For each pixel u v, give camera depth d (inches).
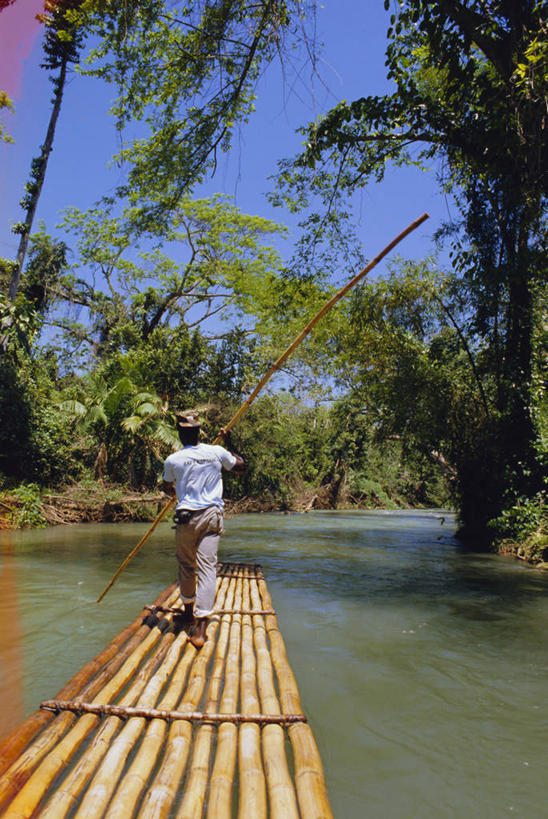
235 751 70.7
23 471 496.1
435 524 601.0
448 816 65.2
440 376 409.4
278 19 248.8
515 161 304.7
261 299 826.2
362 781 72.7
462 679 111.0
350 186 386.6
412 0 297.6
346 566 269.7
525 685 107.9
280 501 858.1
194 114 327.0
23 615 152.6
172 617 138.8
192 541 128.5
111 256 867.4
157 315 876.0
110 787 61.1
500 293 356.8
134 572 225.1
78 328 864.3
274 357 822.5
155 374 711.7
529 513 324.5
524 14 279.4
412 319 416.2
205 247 860.6
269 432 835.4
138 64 320.2
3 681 103.0
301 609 170.9
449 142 339.0
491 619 162.6
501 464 369.7
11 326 491.2
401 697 101.3
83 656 118.1
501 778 73.8
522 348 362.9
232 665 104.1
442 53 310.3
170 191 389.1
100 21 309.0
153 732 74.7
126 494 552.4
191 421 138.6
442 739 85.0
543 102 271.3
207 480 131.3
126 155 446.0
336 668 116.6
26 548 300.7
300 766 67.2
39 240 800.3
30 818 55.4
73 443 585.9
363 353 451.8
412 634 144.8
